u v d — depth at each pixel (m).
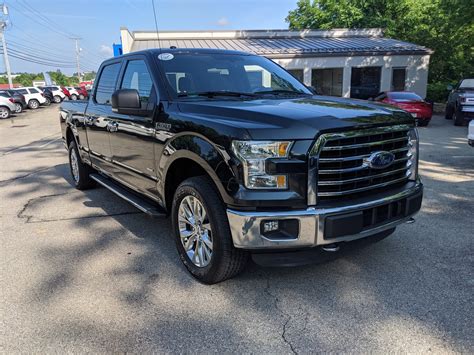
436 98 24.72
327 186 2.95
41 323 2.95
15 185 7.16
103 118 4.98
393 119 3.23
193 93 3.92
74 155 6.57
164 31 24.31
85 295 3.33
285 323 2.91
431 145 10.96
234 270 3.24
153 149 3.86
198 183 3.26
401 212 3.34
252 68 4.55
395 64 21.95
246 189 2.86
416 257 3.91
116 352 2.63
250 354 2.60
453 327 2.82
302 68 21.23
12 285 3.52
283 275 3.59
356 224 2.97
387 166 3.21
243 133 2.86
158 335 2.80
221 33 24.89
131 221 5.11
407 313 3.00
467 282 3.42
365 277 3.54
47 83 55.34
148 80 4.13
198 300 3.23
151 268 3.79
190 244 3.59
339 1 33.44
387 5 30.38
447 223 4.79
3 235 4.71
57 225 5.01
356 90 21.97
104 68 5.43
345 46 22.72
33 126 19.81
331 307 3.09
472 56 25.17
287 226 2.88
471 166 8.03
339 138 2.89
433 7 27.39
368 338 2.72
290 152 2.82
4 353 2.63
